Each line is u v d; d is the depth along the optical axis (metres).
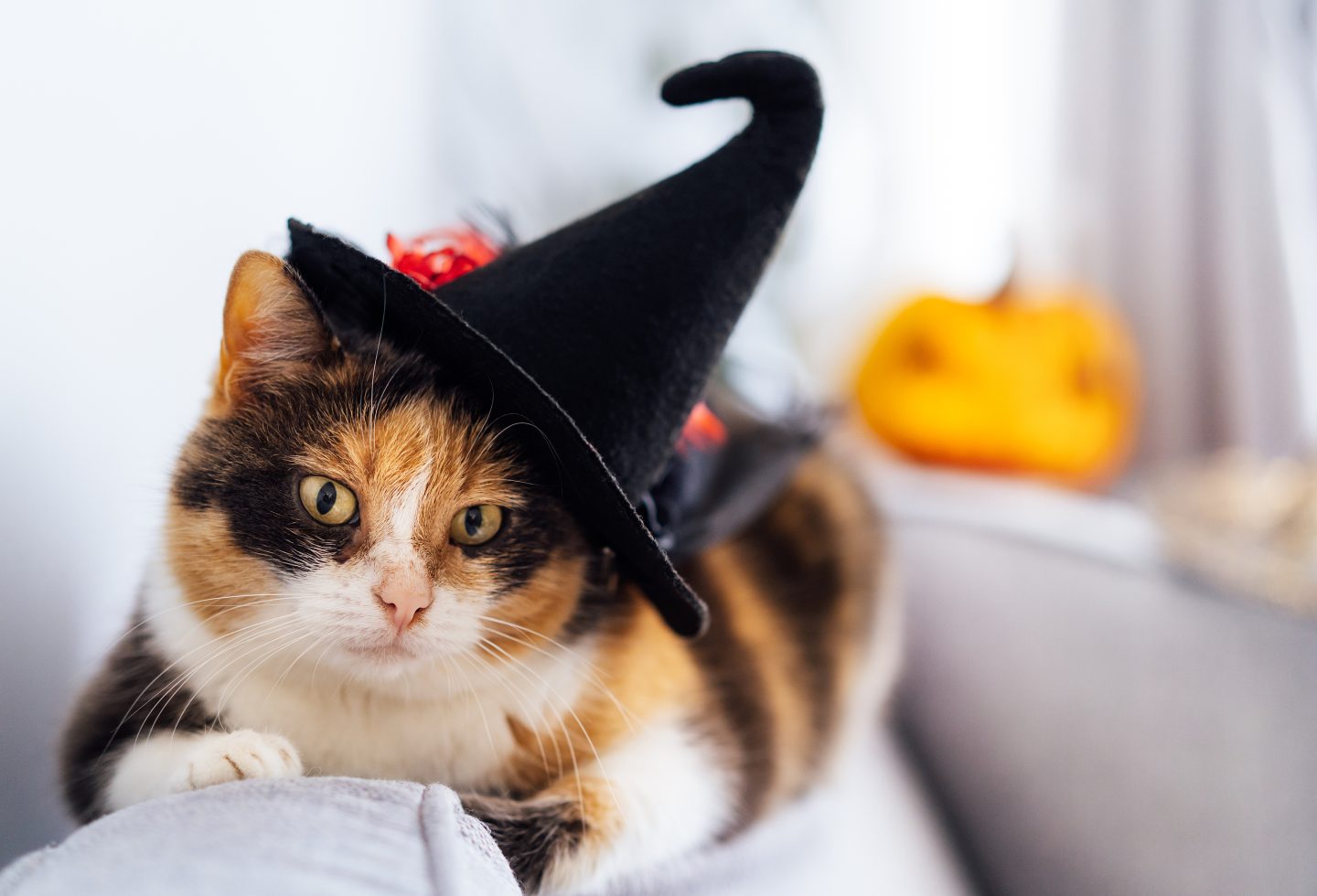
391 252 0.38
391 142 0.70
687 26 0.96
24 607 0.38
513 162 0.90
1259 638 0.60
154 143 0.43
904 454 0.92
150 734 0.37
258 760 0.34
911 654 0.72
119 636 0.40
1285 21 0.94
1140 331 1.05
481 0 0.87
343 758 0.39
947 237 1.07
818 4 1.02
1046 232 1.05
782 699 0.49
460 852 0.28
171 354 0.45
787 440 0.50
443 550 0.37
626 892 0.41
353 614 0.36
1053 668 0.60
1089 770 0.55
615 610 0.42
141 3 0.42
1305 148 0.94
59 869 0.27
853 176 1.04
